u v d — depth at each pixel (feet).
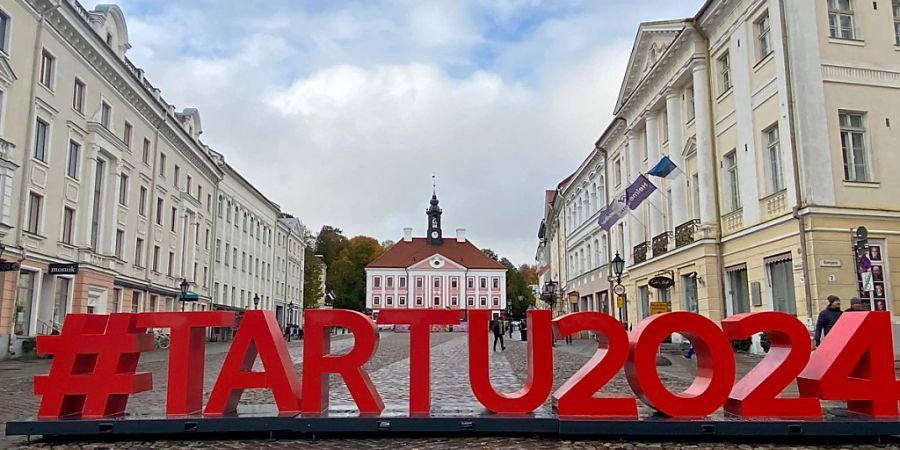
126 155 113.50
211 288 163.73
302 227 275.59
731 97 72.13
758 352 64.85
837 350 24.63
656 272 92.38
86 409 25.21
